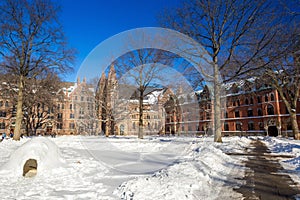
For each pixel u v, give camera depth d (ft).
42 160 20.51
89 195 13.82
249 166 25.53
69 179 17.67
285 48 44.29
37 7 63.00
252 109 170.71
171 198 12.89
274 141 73.26
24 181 17.07
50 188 15.28
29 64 65.16
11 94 81.51
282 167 24.99
